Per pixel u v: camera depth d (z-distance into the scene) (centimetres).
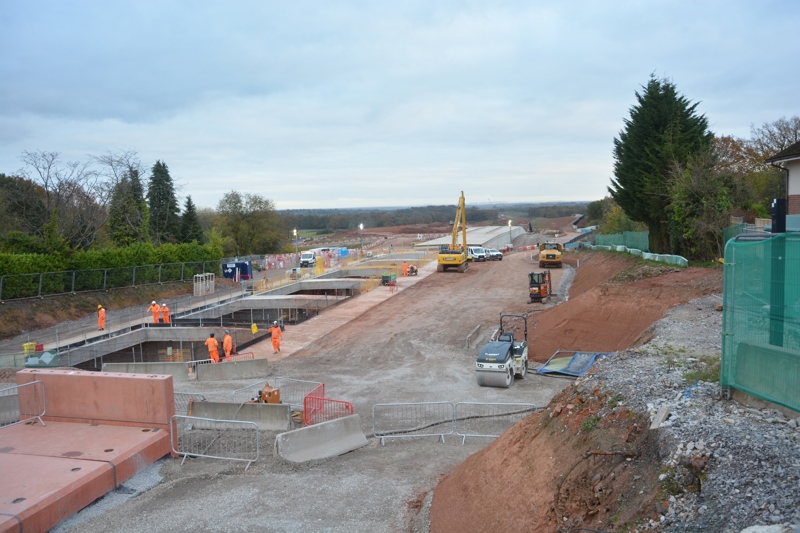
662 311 2475
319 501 1102
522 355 2183
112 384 1377
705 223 3491
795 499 587
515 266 6312
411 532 965
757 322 839
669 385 952
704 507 632
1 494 1030
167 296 4750
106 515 1066
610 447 806
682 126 4147
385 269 5938
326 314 3850
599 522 710
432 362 2508
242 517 1039
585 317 2697
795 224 2672
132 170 6394
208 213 10538
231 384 2241
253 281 5772
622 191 4666
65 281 4003
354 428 1460
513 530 805
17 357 2645
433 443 1480
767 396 795
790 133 5397
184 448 1413
